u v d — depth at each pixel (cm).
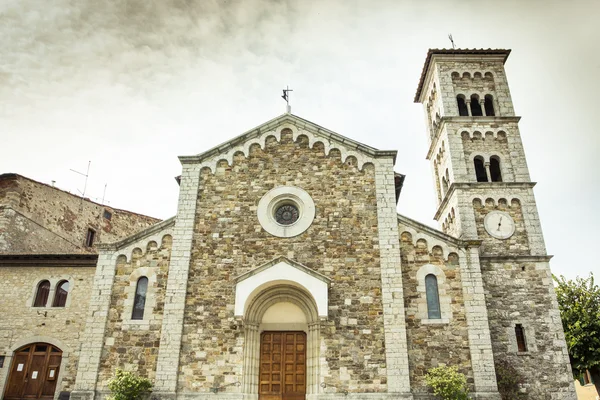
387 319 1978
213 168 2303
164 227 2198
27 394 2331
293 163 2288
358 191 2217
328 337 1970
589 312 3183
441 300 2023
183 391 1923
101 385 1956
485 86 2761
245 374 1936
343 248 2114
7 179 2908
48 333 2414
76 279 2509
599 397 3186
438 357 1938
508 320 2164
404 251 2112
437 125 2856
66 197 3325
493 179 2619
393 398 1861
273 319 2086
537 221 2367
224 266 2112
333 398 1877
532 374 2066
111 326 2044
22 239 2883
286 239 2144
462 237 2344
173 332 1997
